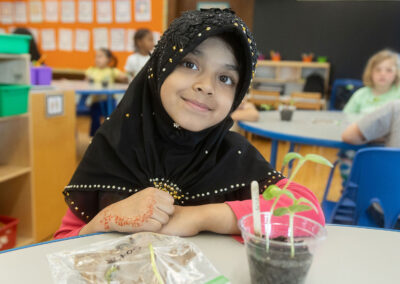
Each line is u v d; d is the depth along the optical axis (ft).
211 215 2.43
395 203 4.75
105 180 2.99
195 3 18.71
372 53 18.25
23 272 1.95
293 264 1.76
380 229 2.67
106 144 3.03
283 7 18.75
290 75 19.47
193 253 2.11
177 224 2.41
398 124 5.44
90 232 2.58
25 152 6.91
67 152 8.17
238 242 2.39
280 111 8.15
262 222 2.03
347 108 10.06
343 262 2.18
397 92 9.61
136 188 2.93
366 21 18.06
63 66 20.33
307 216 2.43
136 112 2.94
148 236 2.25
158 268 1.93
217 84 2.64
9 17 20.53
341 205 5.21
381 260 2.23
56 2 19.66
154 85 2.82
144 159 2.93
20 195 7.09
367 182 4.85
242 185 2.90
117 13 18.90
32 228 7.17
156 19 18.40
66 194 3.12
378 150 4.61
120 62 19.42
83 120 20.13
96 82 15.20
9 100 6.14
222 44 2.58
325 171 12.49
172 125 2.81
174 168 2.94
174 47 2.58
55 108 7.62
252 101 15.78
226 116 2.75
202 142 2.93
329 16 18.42
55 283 1.85
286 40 19.11
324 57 18.74
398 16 17.63
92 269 1.92
